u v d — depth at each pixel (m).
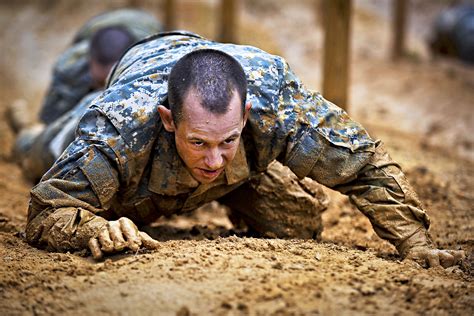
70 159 9.52
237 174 10.16
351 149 9.93
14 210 14.38
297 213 11.56
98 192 9.55
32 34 36.16
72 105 19.25
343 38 19.19
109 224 9.31
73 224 9.41
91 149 9.44
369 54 34.72
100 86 17.86
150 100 9.51
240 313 7.71
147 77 9.70
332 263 9.27
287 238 11.65
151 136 9.52
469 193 15.95
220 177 10.20
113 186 9.61
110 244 9.09
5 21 37.91
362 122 23.73
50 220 9.53
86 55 19.41
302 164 9.95
